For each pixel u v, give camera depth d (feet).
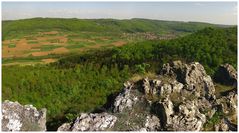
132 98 140.05
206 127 137.49
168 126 129.59
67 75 426.51
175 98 143.95
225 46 467.93
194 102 143.95
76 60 597.11
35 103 321.93
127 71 403.54
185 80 157.48
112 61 490.90
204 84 159.53
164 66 168.86
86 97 335.06
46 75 416.87
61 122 178.40
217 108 148.56
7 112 119.03
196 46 485.15
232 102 151.64
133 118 132.46
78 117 126.21
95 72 439.63
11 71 424.46
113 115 130.82
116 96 150.71
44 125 124.67
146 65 390.63
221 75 188.34
